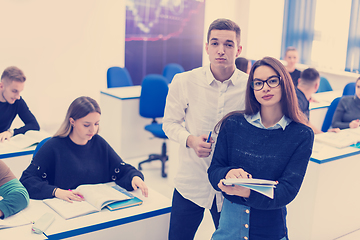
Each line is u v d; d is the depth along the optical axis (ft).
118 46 18.80
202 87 5.50
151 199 5.99
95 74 18.37
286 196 4.15
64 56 17.25
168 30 20.24
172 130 5.67
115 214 5.35
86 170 6.32
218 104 5.47
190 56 21.36
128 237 5.37
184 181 5.61
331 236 8.43
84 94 18.17
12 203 5.18
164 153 13.23
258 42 22.81
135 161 13.94
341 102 11.19
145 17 19.31
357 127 10.20
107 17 18.15
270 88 4.34
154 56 20.04
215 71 5.38
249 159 4.51
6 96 9.25
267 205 4.16
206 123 5.54
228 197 4.57
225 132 4.75
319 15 19.17
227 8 22.43
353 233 8.82
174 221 5.71
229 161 4.73
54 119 17.48
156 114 13.09
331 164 7.86
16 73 9.11
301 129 4.36
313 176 7.79
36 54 16.46
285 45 21.17
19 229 4.83
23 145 8.34
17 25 15.76
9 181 5.42
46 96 17.07
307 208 7.97
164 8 19.81
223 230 4.78
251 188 3.87
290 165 4.30
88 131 6.13
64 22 16.97
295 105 4.43
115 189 6.07
